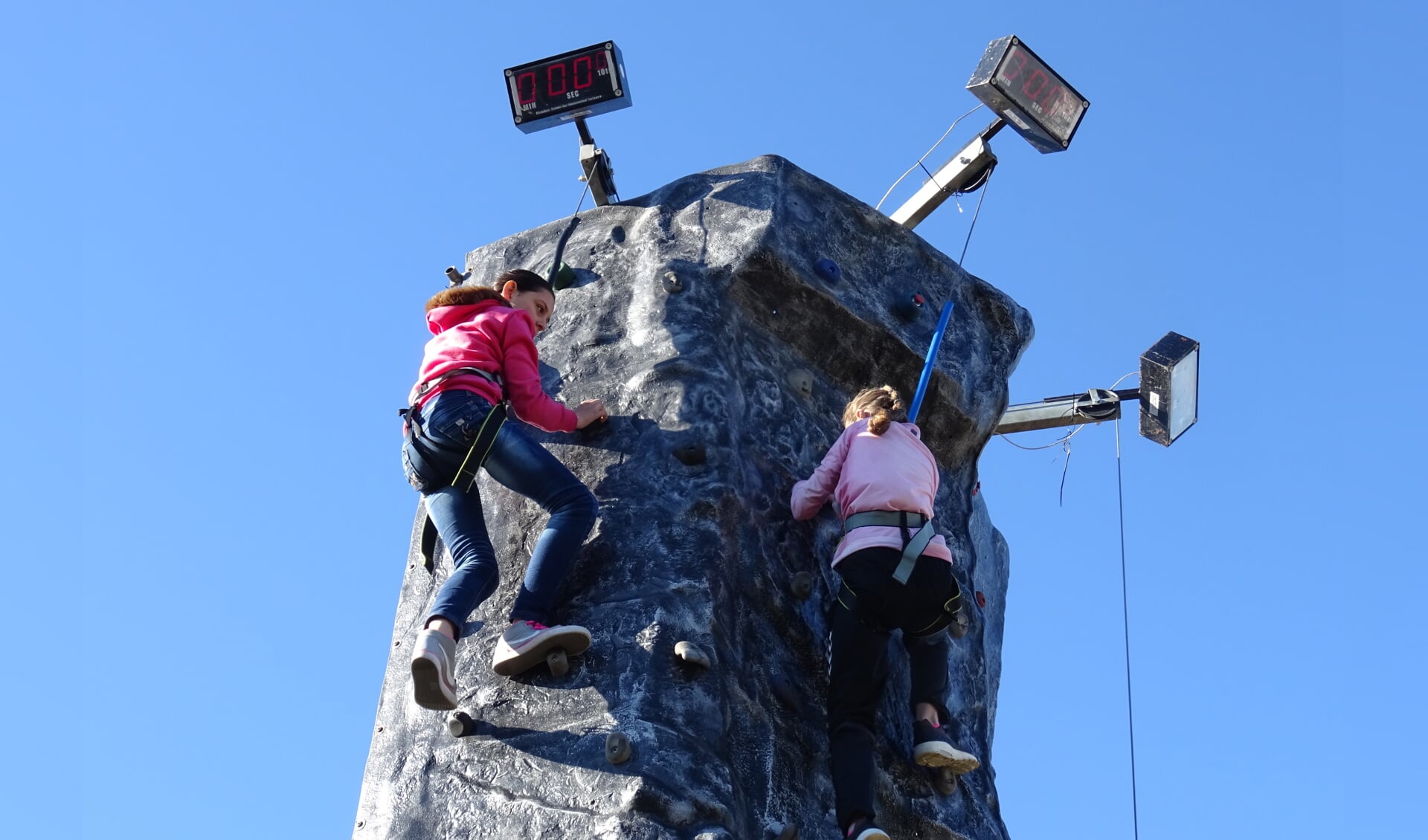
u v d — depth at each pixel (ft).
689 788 16.19
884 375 21.65
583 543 18.12
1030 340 23.53
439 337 18.39
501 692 17.38
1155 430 27.30
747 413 19.92
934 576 17.99
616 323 20.36
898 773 19.08
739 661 17.85
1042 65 22.97
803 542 19.56
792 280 20.80
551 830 16.10
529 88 22.22
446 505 17.40
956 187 23.59
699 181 21.74
